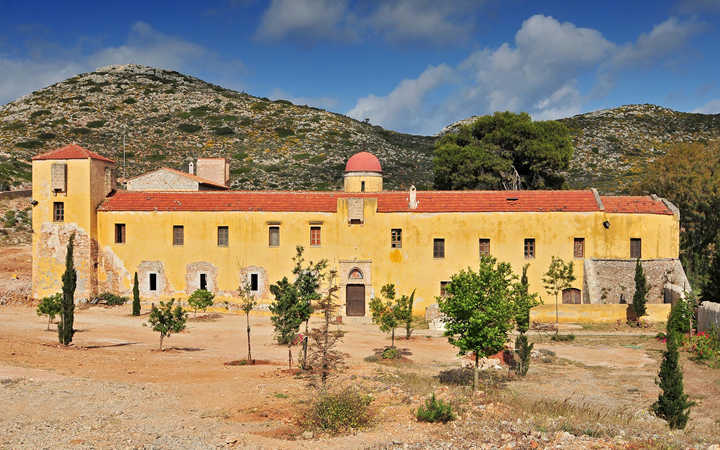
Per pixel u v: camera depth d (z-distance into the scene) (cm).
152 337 3578
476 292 2219
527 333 4041
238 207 4769
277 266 4722
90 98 16338
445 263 4678
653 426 1873
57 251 4744
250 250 4738
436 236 4691
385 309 3541
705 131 15662
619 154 13775
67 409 1750
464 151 7188
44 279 4753
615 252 4700
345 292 4691
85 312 4469
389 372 2614
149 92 17450
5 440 1439
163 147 13062
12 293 4881
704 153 7125
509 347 3406
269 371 2542
